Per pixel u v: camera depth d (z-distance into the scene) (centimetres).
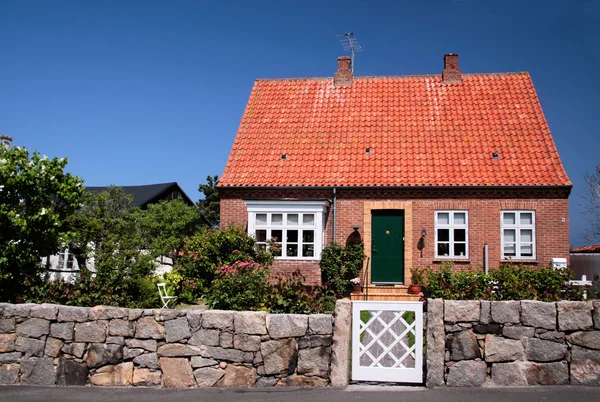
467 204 1906
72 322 909
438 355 820
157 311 895
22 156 1469
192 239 1931
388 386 829
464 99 2242
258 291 1123
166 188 4247
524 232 1892
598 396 762
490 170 1939
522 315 822
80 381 894
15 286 1342
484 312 827
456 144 2055
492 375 816
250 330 865
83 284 1272
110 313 903
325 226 1973
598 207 2611
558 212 1872
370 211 1948
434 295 1329
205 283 1864
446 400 755
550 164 1936
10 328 922
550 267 1672
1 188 1380
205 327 878
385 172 1983
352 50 2506
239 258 1834
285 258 1914
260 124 2242
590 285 1531
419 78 2380
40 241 1480
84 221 1959
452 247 1902
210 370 869
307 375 847
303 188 1972
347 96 2333
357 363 844
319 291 1254
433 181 1917
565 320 817
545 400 749
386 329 844
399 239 1950
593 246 2888
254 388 848
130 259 1365
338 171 2012
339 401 762
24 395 843
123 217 2936
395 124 2172
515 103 2192
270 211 1953
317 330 854
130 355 891
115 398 820
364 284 1928
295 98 2353
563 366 811
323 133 2175
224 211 2022
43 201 1494
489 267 1867
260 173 2044
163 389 863
